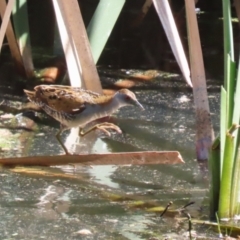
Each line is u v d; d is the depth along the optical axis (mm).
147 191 8000
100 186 8133
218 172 7094
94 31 9875
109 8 9922
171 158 8312
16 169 8570
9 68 12664
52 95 9336
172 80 12688
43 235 6680
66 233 6746
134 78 12648
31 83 11977
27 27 11945
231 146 6781
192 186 8180
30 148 9430
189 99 11750
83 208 7441
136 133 10117
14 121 10352
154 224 7020
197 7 16703
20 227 6863
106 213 7309
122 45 14430
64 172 8562
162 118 10789
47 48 13922
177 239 6609
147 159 8406
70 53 9719
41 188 8023
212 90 12062
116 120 10656
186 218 7168
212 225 6879
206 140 8922
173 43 8180
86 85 9891
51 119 10656
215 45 14539
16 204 7500
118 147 9555
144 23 15531
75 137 10016
